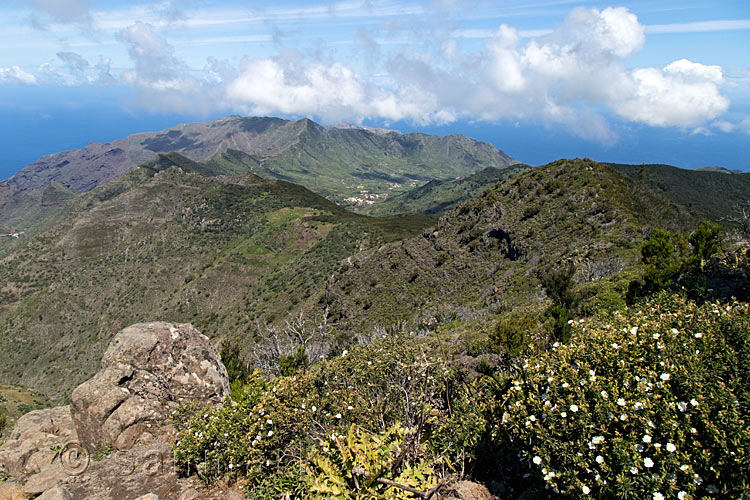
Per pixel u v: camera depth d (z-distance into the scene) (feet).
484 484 14.08
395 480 11.26
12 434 21.88
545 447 11.33
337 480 11.19
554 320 30.66
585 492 9.81
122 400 21.58
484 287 115.03
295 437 17.12
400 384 18.06
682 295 21.34
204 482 17.79
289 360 37.24
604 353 12.97
